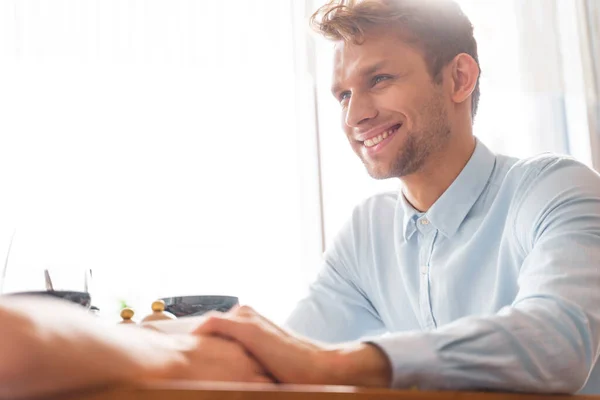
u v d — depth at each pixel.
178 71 2.53
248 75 2.59
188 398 0.39
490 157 1.29
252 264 2.51
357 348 0.64
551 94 2.90
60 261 2.03
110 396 0.38
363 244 1.46
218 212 2.50
